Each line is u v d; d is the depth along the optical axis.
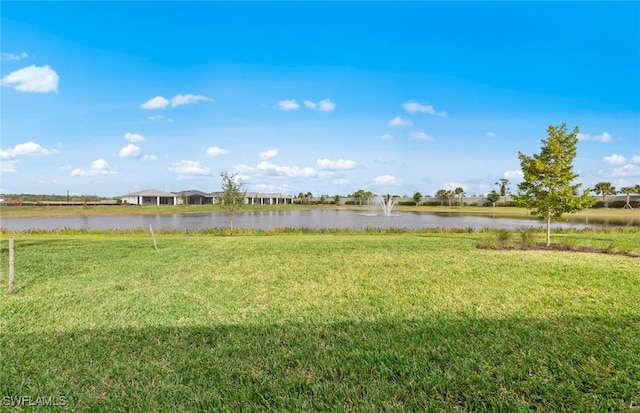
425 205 98.81
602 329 4.65
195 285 7.13
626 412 2.95
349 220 43.41
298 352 4.04
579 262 9.23
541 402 3.11
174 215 55.44
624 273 7.93
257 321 5.07
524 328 4.69
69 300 6.13
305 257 10.30
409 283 7.19
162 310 5.57
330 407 3.05
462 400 3.16
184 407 3.07
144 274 8.17
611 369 3.62
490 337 4.43
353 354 3.98
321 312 5.44
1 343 4.36
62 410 3.05
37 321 5.11
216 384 3.41
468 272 8.12
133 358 3.93
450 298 6.14
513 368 3.63
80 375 3.59
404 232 23.12
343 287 6.92
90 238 17.66
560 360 3.81
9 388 3.35
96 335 4.59
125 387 3.37
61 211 62.22
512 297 6.16
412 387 3.32
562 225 33.41
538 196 13.36
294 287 6.95
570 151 13.19
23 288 6.96
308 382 3.42
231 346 4.20
